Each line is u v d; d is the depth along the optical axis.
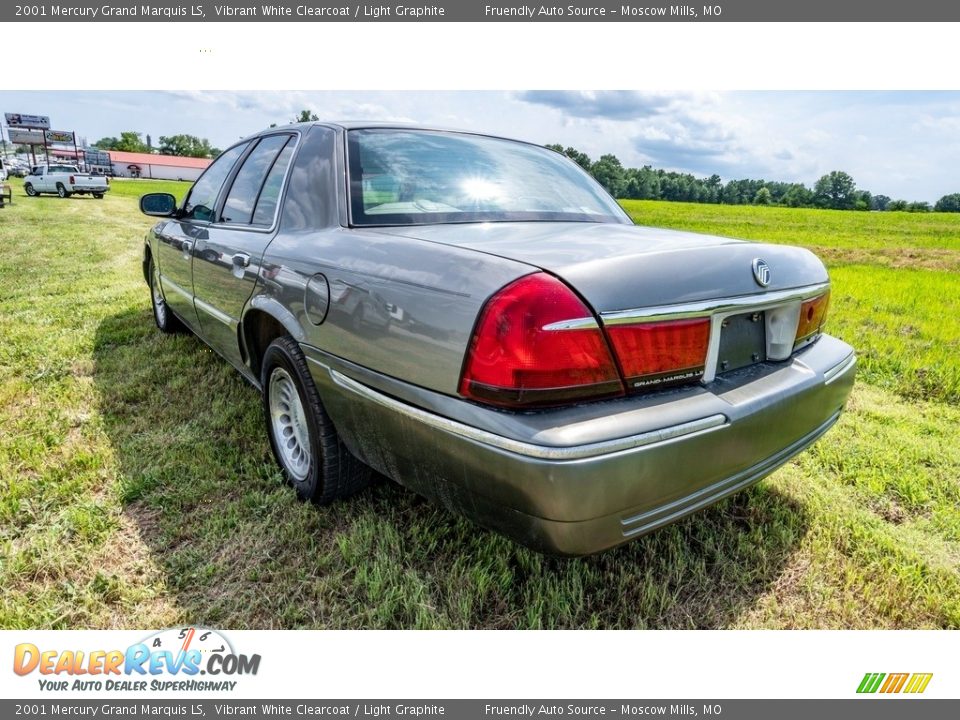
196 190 3.82
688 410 1.59
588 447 1.41
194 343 4.46
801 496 2.56
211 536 2.20
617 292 1.53
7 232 11.80
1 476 2.54
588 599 1.98
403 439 1.71
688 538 2.29
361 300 1.85
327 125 2.58
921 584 2.07
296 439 2.53
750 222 32.09
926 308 7.04
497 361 1.47
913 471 2.84
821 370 2.08
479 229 2.04
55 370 3.81
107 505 2.36
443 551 2.13
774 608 1.97
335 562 2.10
